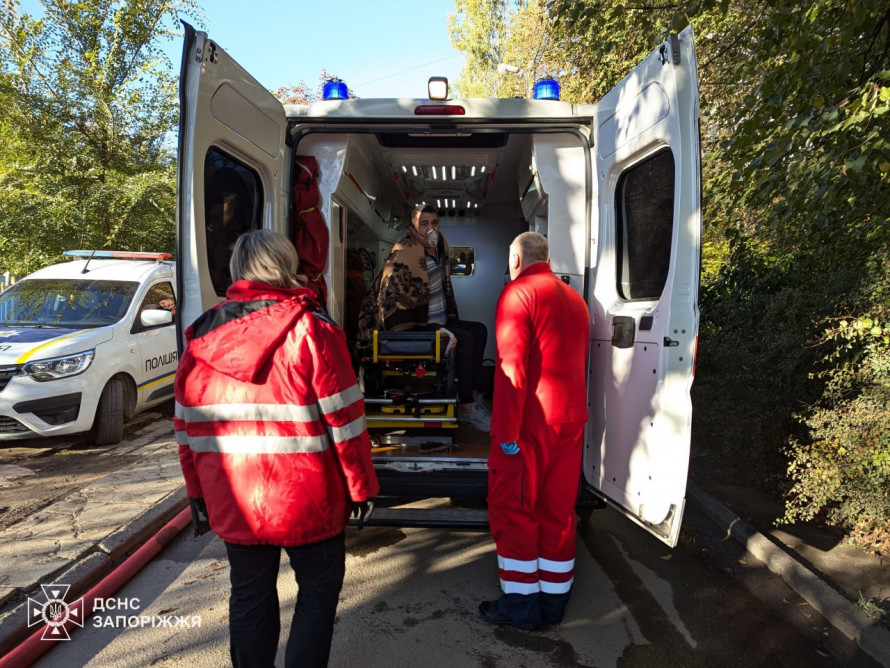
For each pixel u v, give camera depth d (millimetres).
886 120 3539
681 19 4965
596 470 3891
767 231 5090
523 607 3295
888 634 3016
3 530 4461
